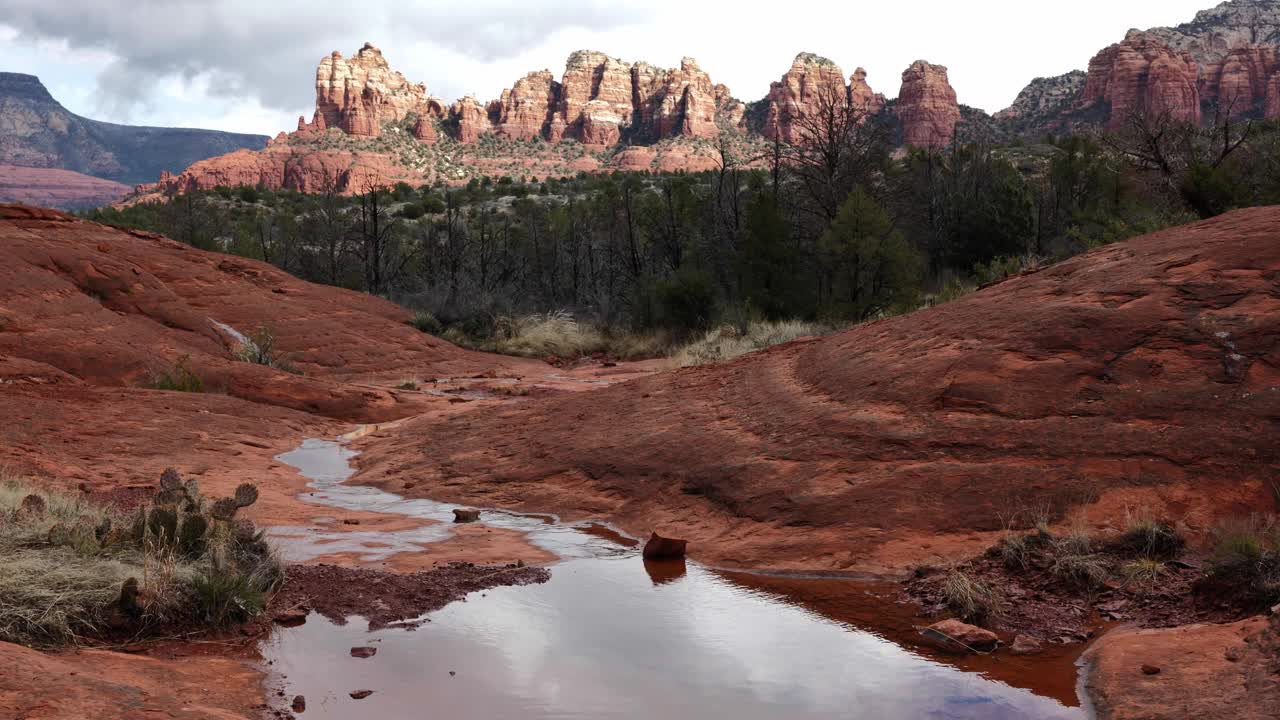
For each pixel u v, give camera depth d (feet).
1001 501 23.08
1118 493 22.34
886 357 32.17
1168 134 87.30
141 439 41.42
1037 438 24.68
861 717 13.57
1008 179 148.05
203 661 15.53
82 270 72.64
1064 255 75.82
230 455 41.50
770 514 25.46
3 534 19.83
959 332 30.73
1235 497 21.40
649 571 22.70
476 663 15.90
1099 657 15.31
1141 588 18.56
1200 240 29.58
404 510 31.55
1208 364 24.80
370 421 57.21
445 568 22.82
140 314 73.26
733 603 19.77
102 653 15.37
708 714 13.67
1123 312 27.43
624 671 15.53
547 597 20.22
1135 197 88.63
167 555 19.80
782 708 13.93
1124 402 24.77
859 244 86.48
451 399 63.31
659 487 29.78
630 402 40.14
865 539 23.04
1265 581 16.26
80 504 26.00
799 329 81.25
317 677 15.17
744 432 31.48
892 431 27.09
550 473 33.76
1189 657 14.43
